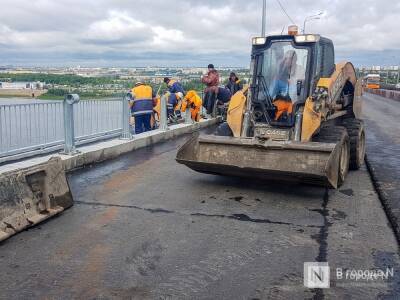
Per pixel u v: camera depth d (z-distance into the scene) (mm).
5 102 6914
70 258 4109
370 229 4938
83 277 3730
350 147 7785
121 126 9992
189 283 3633
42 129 7426
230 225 5023
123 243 4465
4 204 4699
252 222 5137
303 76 7090
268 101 7273
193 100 13992
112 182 6938
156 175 7461
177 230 4844
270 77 7297
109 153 8953
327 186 5875
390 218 5258
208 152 6699
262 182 6992
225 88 16016
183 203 5840
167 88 14297
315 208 5711
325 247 4410
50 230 4824
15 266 3945
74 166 7848
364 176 7617
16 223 4746
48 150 7633
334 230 4898
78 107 8430
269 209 5641
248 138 6445
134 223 5055
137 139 10156
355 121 8422
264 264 4008
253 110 7395
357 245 4469
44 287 3564
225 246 4410
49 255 4176
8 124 6715
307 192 6457
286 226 5016
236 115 7234
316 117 6723
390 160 8906
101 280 3678
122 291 3500
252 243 4496
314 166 5961
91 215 5328
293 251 4305
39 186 5238
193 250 4301
